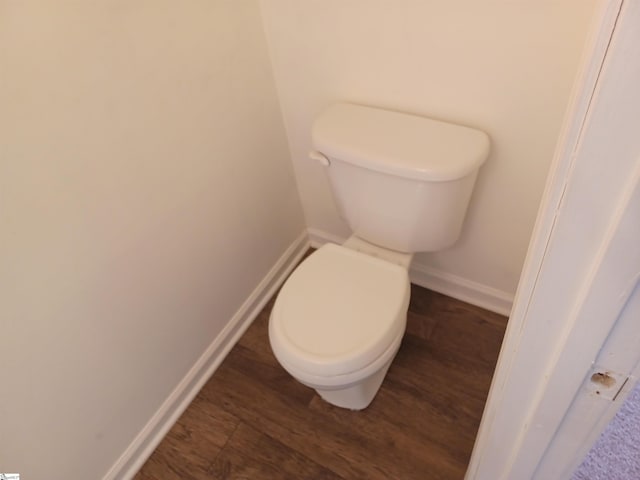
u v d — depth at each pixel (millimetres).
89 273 961
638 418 1259
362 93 1236
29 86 752
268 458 1276
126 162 969
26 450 956
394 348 1098
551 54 926
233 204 1359
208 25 1060
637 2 235
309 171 1576
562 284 385
